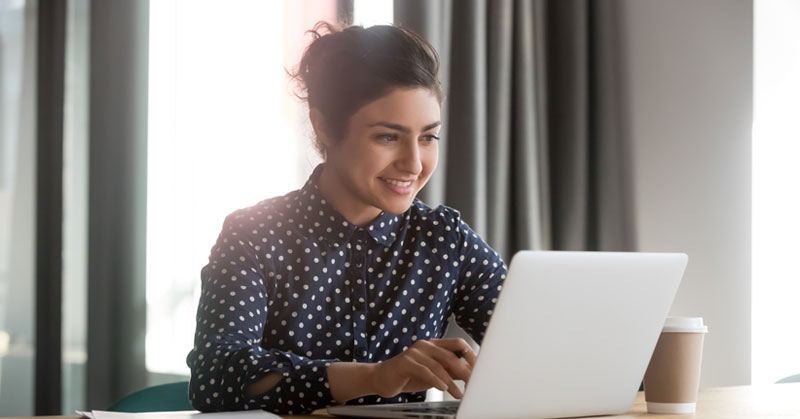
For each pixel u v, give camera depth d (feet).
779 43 8.95
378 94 4.48
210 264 4.59
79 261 9.73
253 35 9.87
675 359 3.89
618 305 3.66
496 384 3.41
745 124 8.96
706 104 9.33
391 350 4.93
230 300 4.34
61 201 9.43
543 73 10.40
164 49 9.84
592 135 10.46
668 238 9.68
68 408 9.63
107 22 9.67
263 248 4.68
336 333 4.80
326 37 4.83
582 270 3.48
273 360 3.90
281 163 9.80
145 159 9.77
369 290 4.91
